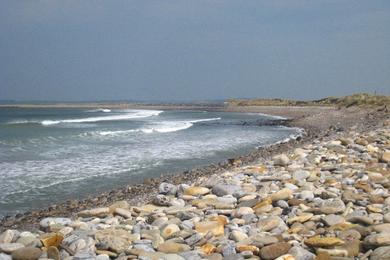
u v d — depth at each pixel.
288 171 11.02
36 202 12.10
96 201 11.62
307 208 6.96
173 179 14.14
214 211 7.30
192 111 88.12
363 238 5.42
